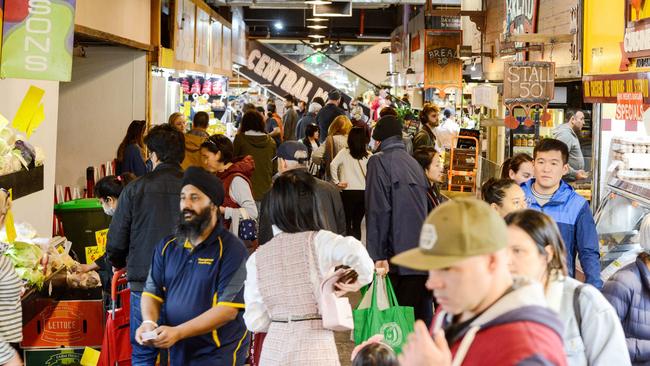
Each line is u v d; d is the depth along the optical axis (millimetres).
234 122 27328
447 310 2439
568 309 3631
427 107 12828
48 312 6328
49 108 8297
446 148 13789
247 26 34500
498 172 11570
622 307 4434
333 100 15664
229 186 7805
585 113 9469
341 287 4379
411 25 23734
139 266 5805
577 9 8016
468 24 15633
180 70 15375
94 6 9617
